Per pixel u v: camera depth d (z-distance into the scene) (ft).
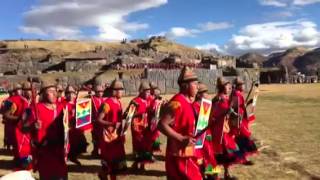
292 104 112.37
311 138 56.95
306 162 43.39
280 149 50.14
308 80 304.09
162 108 23.77
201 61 397.80
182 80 23.81
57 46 634.43
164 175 41.22
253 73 281.54
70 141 44.70
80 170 43.88
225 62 395.75
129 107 36.24
